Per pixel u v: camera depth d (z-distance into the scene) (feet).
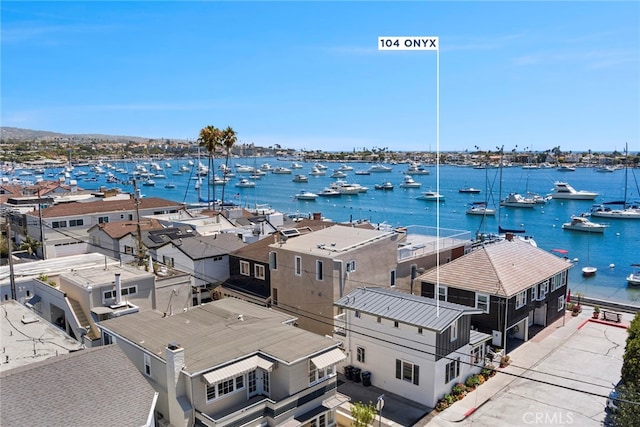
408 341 109.60
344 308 120.57
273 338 92.79
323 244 143.43
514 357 131.44
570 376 119.44
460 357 112.78
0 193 363.76
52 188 351.87
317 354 87.76
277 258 147.64
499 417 101.71
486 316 133.59
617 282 253.44
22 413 63.67
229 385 84.48
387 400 109.81
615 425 90.48
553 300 158.92
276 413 83.20
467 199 609.83
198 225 218.38
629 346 91.66
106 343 100.01
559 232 386.32
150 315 108.37
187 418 78.89
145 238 194.29
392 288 152.97
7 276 143.33
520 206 508.12
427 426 98.27
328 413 91.76
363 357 120.26
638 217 430.61
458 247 180.04
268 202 589.73
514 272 143.13
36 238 235.81
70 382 70.44
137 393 72.08
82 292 122.21
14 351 91.97
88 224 246.06
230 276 171.83
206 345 88.74
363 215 486.38
